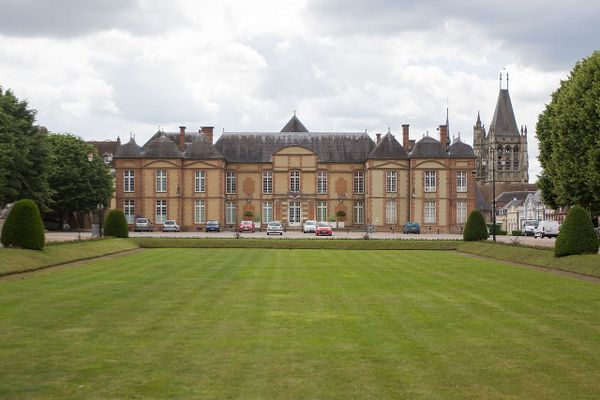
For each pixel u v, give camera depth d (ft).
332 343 50.26
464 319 60.39
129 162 292.40
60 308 65.51
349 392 38.45
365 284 87.25
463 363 44.68
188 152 295.48
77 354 46.75
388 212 293.84
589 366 43.96
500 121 526.57
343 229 303.48
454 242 178.09
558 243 119.24
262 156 307.58
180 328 55.72
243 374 41.98
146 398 37.45
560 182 157.07
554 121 162.20
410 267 114.93
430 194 290.35
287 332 54.29
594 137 148.66
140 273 100.48
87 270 105.50
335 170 307.37
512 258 132.05
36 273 100.48
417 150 291.17
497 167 526.57
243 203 305.53
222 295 75.31
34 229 120.67
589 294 77.30
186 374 41.96
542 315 62.64
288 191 302.86
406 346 49.42
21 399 37.22
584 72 158.30
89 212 291.79
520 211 471.62
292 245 176.86
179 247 175.73
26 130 196.85
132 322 58.34
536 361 45.19
